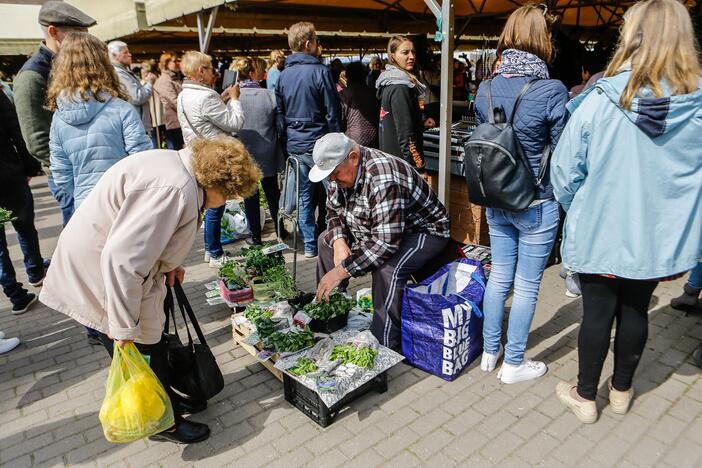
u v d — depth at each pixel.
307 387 2.45
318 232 5.14
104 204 2.01
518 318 2.67
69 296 2.08
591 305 2.28
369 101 4.59
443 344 2.76
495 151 2.31
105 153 2.82
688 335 3.18
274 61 6.89
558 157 2.16
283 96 4.41
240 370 3.06
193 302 3.99
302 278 4.35
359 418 2.58
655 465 2.21
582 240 2.15
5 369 3.20
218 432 2.53
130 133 2.88
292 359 2.67
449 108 3.41
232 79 5.18
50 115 3.22
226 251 5.05
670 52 1.84
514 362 2.77
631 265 2.05
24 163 3.83
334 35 10.23
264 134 4.64
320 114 4.37
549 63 2.55
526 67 2.39
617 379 2.45
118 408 2.13
